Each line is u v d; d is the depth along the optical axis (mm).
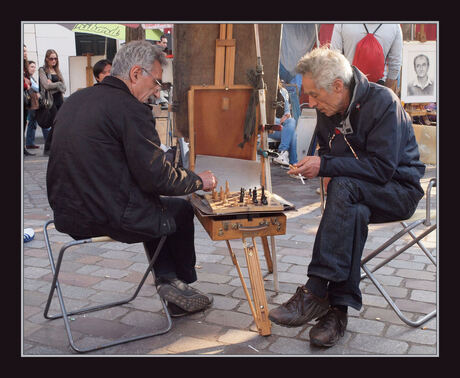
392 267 3711
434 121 8188
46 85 8031
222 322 2969
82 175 2516
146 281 3576
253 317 2959
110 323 2980
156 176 2535
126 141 2510
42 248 4215
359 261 2666
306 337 2793
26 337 2816
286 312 2635
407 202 2791
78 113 2541
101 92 2578
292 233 4574
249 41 3217
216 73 3209
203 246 4262
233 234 2768
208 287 3439
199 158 3262
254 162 3285
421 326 2877
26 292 3385
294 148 7359
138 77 2619
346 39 5656
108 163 2514
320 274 2611
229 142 3367
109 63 4320
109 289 3438
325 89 2688
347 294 2676
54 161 2580
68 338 2713
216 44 3172
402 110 2820
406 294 3273
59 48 11844
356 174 2678
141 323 2980
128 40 7422
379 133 2672
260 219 2795
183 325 2943
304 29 8203
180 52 3152
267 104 3344
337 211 2615
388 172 2676
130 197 2559
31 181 6883
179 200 2998
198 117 3277
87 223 2574
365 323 2922
